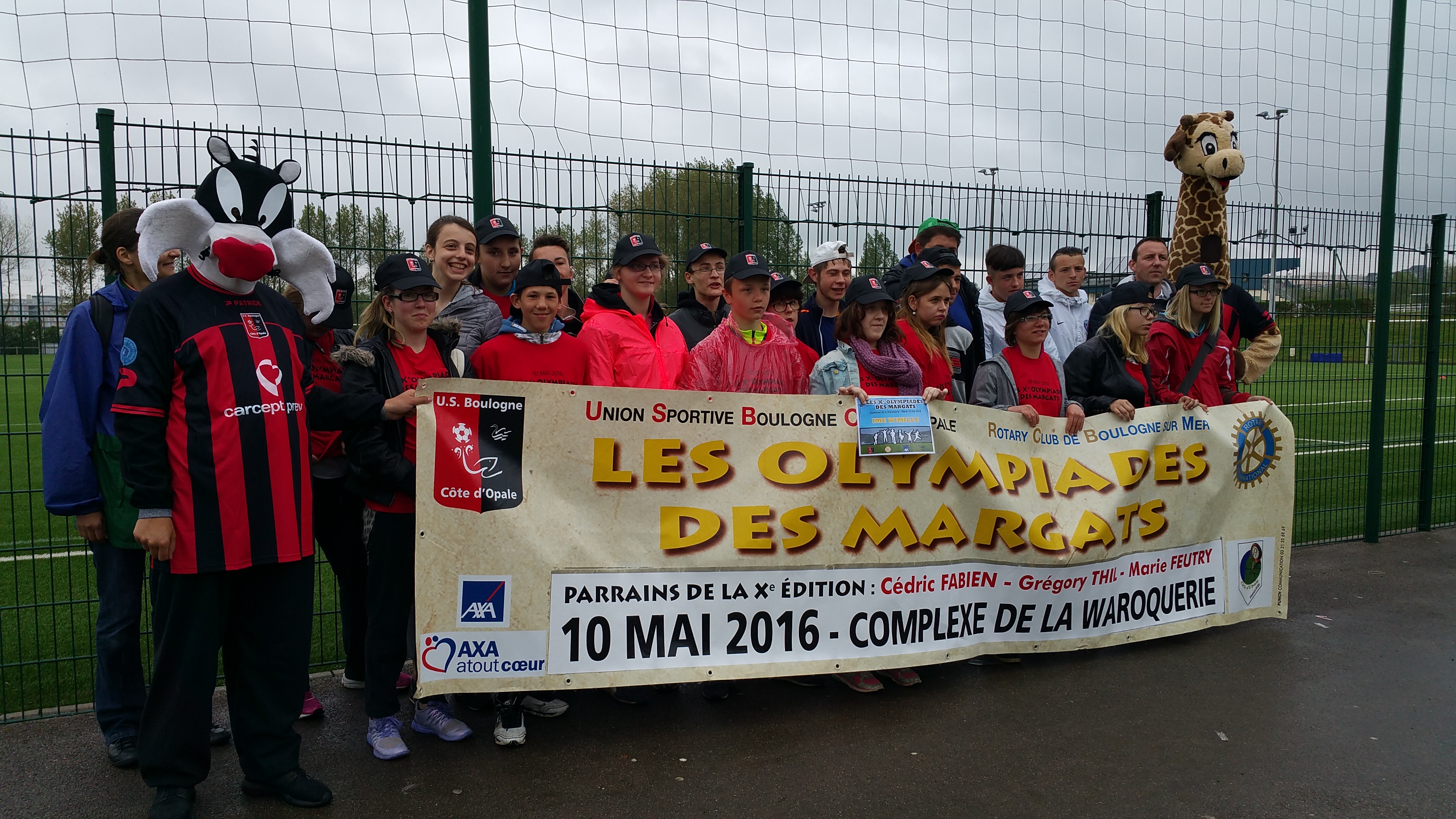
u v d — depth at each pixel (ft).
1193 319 18.65
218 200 10.77
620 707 14.46
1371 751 13.10
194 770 10.99
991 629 15.75
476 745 13.09
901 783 12.00
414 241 15.99
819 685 15.43
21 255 14.21
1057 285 21.04
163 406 10.46
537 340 13.96
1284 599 18.65
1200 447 17.72
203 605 10.72
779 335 15.29
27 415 14.79
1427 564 23.07
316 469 13.80
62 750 12.91
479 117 16.10
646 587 13.53
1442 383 79.51
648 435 13.64
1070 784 12.02
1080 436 16.74
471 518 12.76
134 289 12.50
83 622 19.56
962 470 15.47
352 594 14.60
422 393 12.55
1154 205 23.03
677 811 11.23
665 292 18.03
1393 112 24.47
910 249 20.02
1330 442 44.55
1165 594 17.42
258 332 11.02
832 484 14.55
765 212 18.79
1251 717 14.19
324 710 14.32
